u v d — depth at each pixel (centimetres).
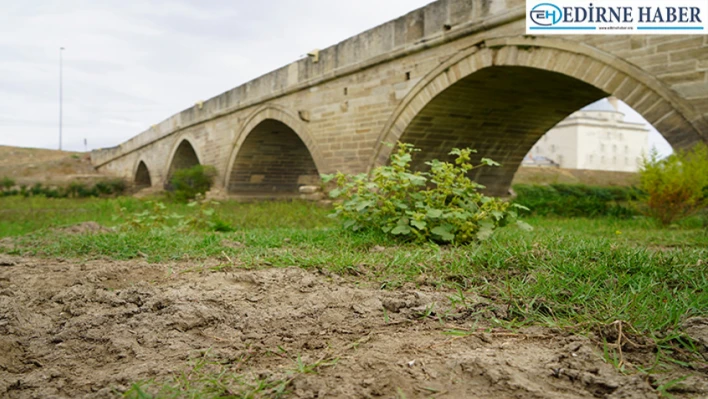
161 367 235
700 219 1153
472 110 1614
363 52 1744
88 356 262
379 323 293
